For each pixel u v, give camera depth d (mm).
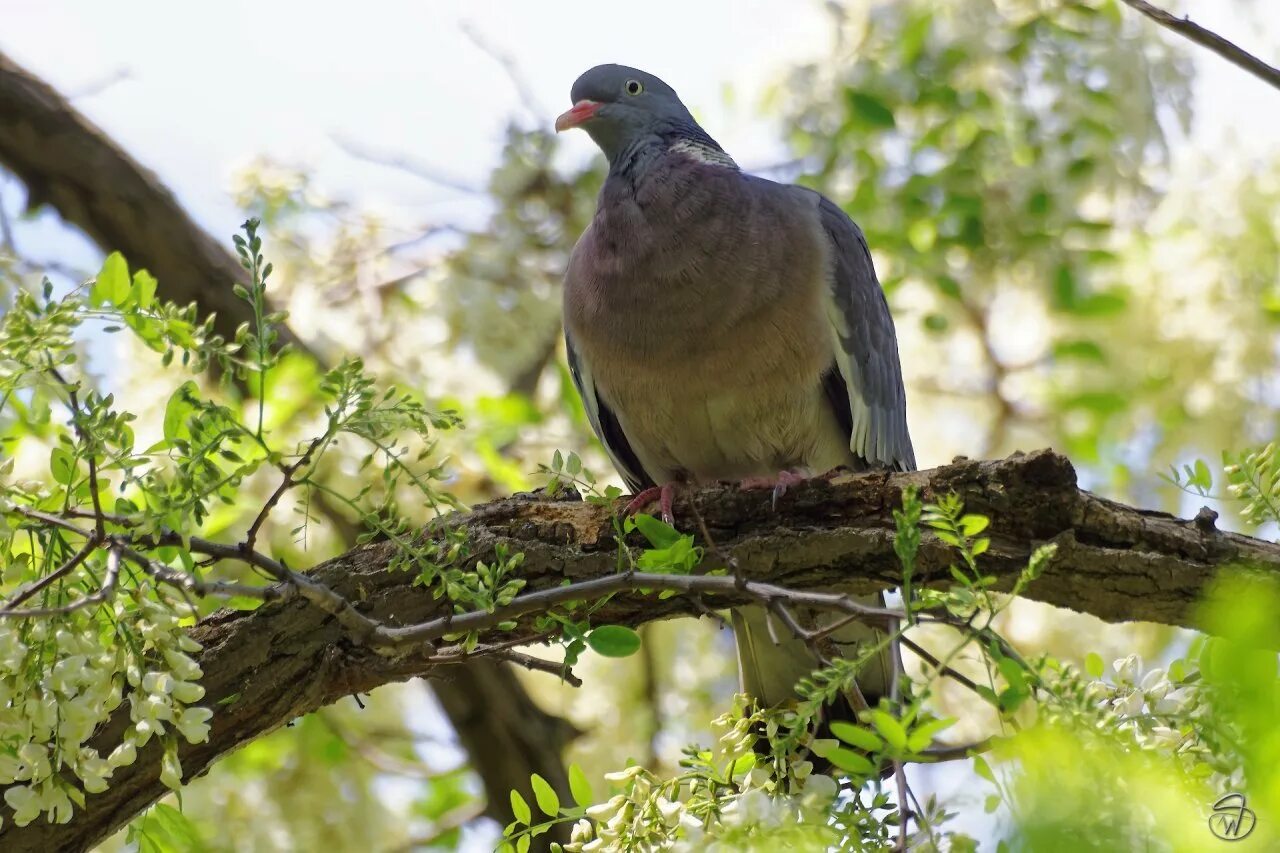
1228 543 6668
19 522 5961
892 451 10625
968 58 13742
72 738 5855
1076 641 12742
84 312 6285
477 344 13195
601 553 7215
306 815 12102
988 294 14516
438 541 7258
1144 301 14508
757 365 9430
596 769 12914
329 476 11344
